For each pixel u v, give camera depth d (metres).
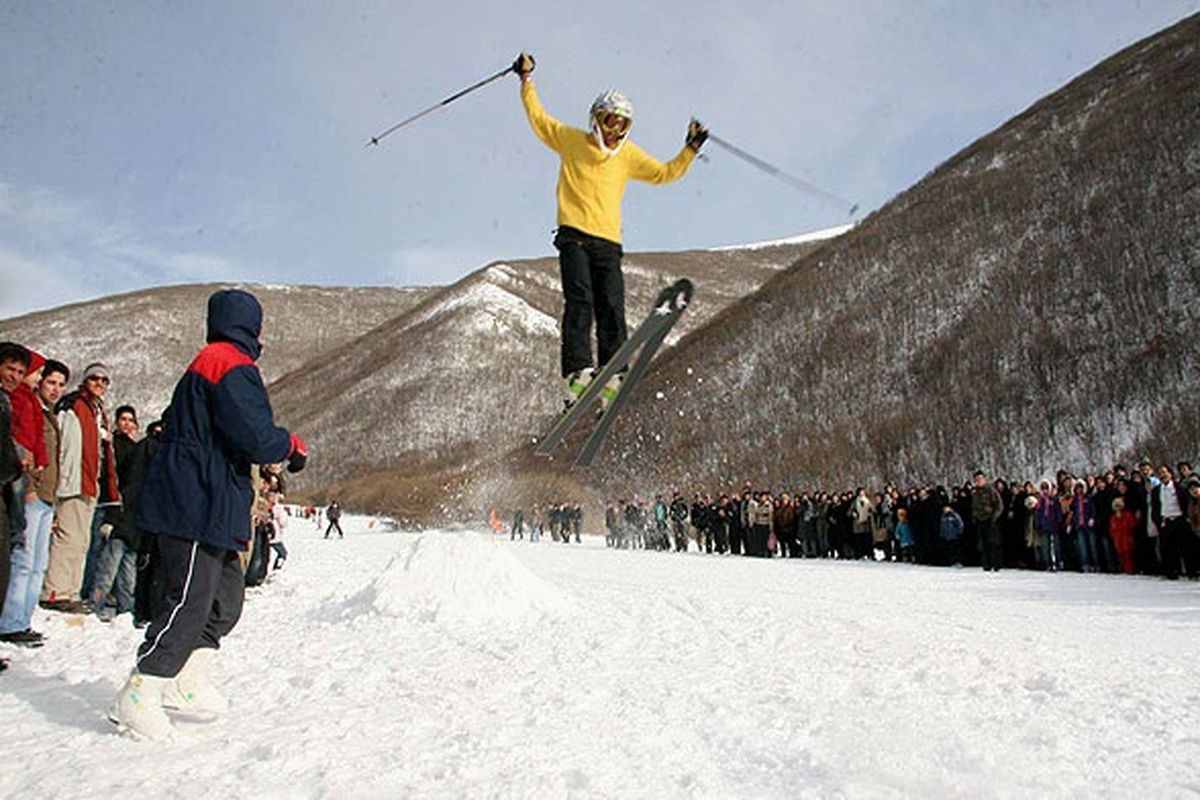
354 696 4.35
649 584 11.21
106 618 7.10
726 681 4.80
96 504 7.51
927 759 3.39
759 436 46.47
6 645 5.59
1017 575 13.73
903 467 36.59
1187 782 3.16
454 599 7.20
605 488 47.22
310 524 50.47
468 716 3.94
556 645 5.90
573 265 5.34
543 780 3.04
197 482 3.64
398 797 2.87
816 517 20.45
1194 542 12.09
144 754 3.28
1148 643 6.58
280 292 169.62
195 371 3.73
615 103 5.29
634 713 4.07
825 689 4.63
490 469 61.06
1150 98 57.88
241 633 6.55
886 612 8.44
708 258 149.88
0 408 4.55
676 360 65.44
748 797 3.00
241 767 3.15
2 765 3.12
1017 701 4.38
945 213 62.38
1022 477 31.83
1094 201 47.88
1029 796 3.02
